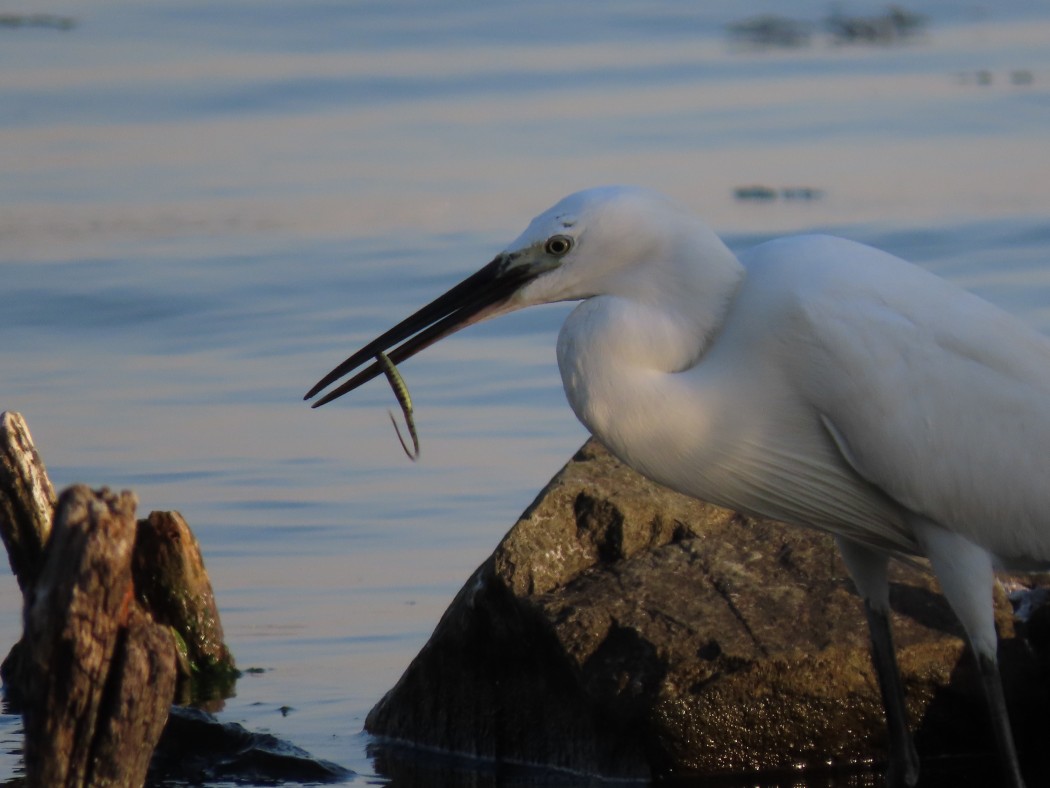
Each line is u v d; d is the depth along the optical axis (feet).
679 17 124.77
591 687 32.42
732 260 30.40
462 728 34.81
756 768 32.30
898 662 32.53
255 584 42.09
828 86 102.58
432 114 98.02
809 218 74.38
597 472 35.68
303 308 65.82
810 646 31.99
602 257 29.55
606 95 101.55
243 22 125.80
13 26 123.95
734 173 82.99
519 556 34.32
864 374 29.48
